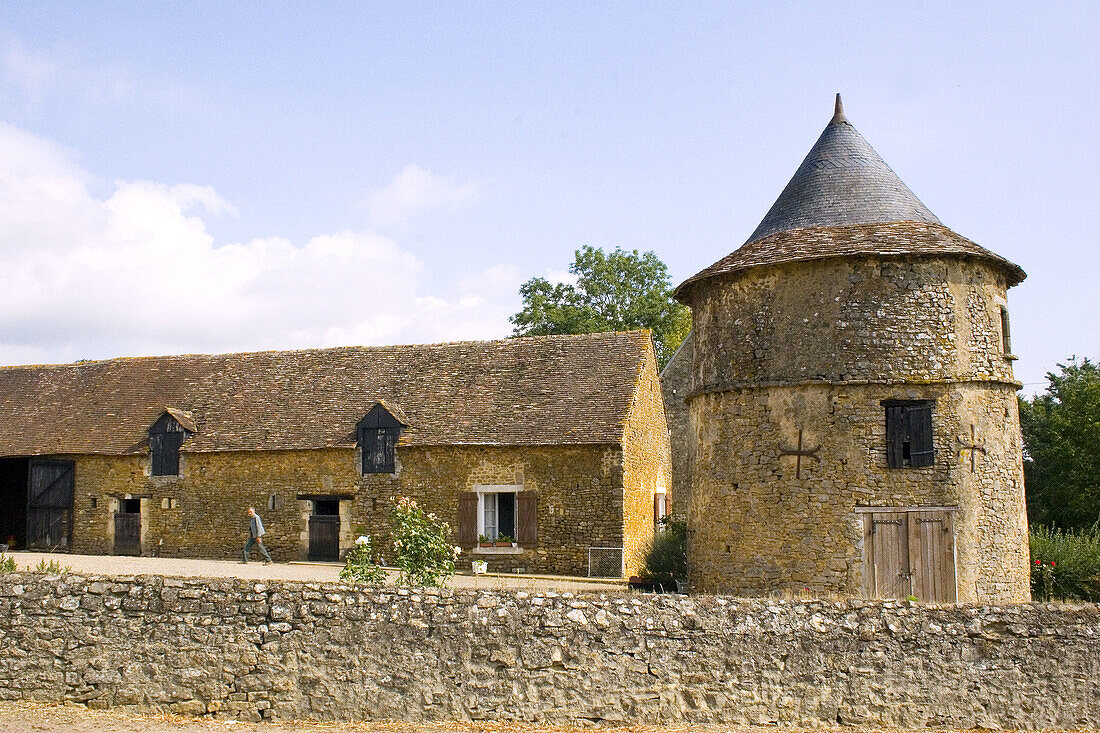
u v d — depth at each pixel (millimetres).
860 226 15562
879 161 16906
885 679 9109
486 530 23719
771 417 15211
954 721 9047
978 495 14602
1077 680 9086
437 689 9305
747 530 15234
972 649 9141
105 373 30188
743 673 9164
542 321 42719
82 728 9008
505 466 23594
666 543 19359
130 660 9711
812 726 9047
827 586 14430
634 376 24531
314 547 25000
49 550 27375
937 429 14562
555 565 22844
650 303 42844
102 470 27141
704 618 9273
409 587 9625
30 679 9820
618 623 9289
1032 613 9242
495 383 25594
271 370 28531
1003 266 15578
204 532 25938
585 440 22766
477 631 9352
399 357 27625
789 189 17141
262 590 9688
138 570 21047
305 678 9445
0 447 28172
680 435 28984
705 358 16609
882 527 14445
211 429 26641
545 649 9273
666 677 9188
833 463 14656
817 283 15109
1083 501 25344
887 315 14797
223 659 9578
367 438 24875
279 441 25484
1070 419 27156
